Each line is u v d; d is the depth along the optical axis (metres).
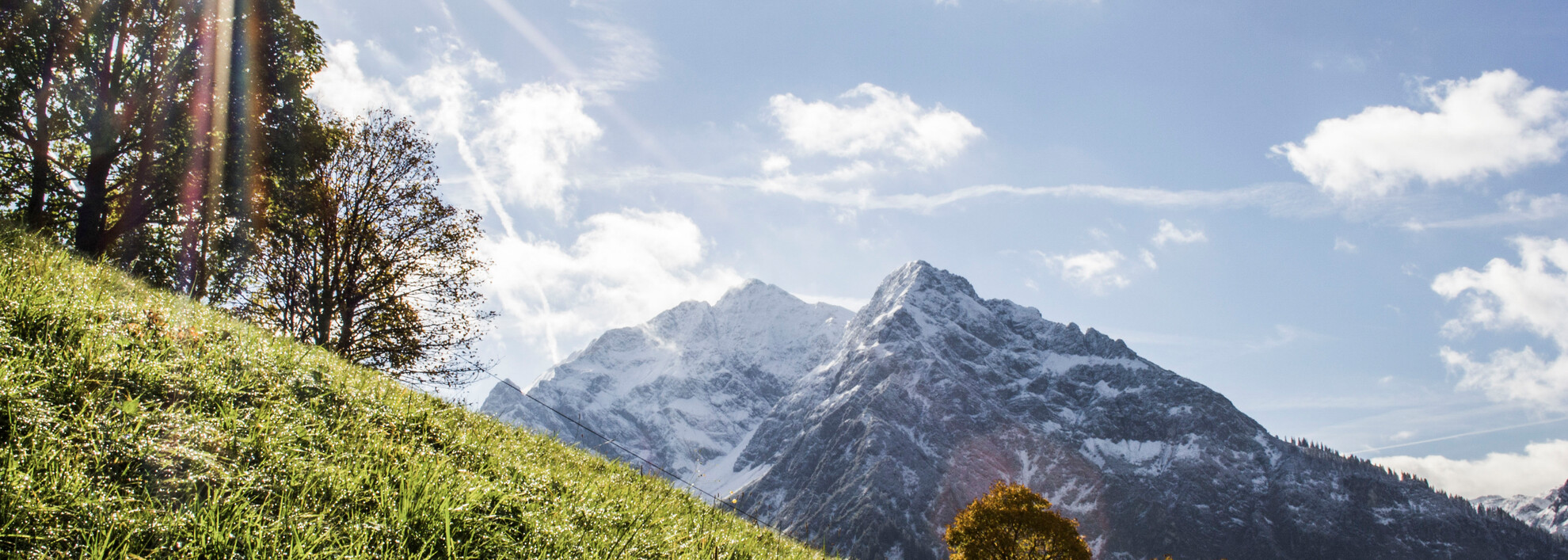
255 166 25.52
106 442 5.09
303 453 6.05
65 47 23.03
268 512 4.99
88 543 4.11
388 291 30.11
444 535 5.44
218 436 5.69
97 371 6.03
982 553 47.75
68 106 23.56
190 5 24.41
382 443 6.99
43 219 23.44
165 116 24.39
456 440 8.25
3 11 21.56
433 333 30.52
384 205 30.08
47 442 4.74
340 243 29.66
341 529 5.02
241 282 26.47
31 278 7.33
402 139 30.61
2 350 5.75
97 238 23.61
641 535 7.35
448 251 30.98
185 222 25.72
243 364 7.62
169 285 23.53
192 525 4.48
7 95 22.25
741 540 9.58
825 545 13.05
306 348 9.99
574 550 6.06
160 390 6.29
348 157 29.86
